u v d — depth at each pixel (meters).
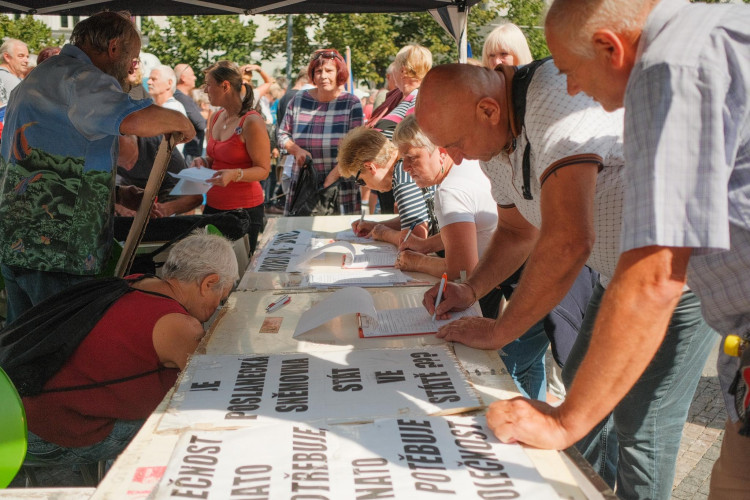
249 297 2.31
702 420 3.55
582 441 2.42
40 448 2.01
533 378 2.91
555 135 1.61
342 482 1.15
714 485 1.48
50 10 4.60
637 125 1.10
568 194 1.59
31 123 2.59
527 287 1.66
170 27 19.70
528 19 16.02
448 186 2.55
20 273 2.72
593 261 2.03
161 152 2.75
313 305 2.20
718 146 1.05
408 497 1.11
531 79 1.71
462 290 2.10
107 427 2.04
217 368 1.66
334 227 3.65
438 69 1.75
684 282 1.11
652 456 2.11
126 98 2.59
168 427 1.35
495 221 2.67
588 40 1.19
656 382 2.05
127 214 3.74
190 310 2.19
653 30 1.14
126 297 2.07
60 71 2.59
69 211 2.65
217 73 4.38
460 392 1.49
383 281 2.48
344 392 1.51
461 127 1.74
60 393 1.96
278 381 1.58
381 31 20.06
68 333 1.96
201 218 3.67
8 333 2.02
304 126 5.05
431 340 1.84
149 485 1.16
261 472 1.18
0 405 1.57
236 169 4.15
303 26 20.19
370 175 3.16
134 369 2.00
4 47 6.09
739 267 1.26
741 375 1.25
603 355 1.15
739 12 1.13
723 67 1.07
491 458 1.22
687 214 1.06
